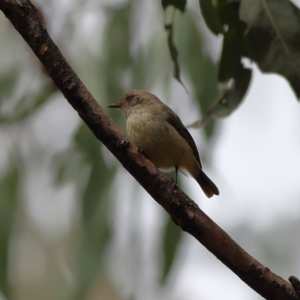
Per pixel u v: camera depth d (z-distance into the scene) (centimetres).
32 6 643
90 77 1070
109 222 1030
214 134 1083
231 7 842
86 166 1055
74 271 1051
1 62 1121
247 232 1448
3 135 1127
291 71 787
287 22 784
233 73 867
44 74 1108
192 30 1112
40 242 1309
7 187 1092
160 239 1027
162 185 694
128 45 1088
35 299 1327
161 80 1096
